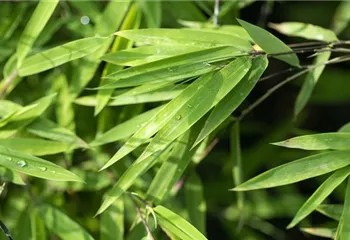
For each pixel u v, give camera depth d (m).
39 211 0.97
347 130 0.92
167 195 0.94
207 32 0.91
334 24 1.13
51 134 0.95
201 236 0.88
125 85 0.89
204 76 0.88
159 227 1.03
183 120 0.86
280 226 1.30
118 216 0.98
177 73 0.88
